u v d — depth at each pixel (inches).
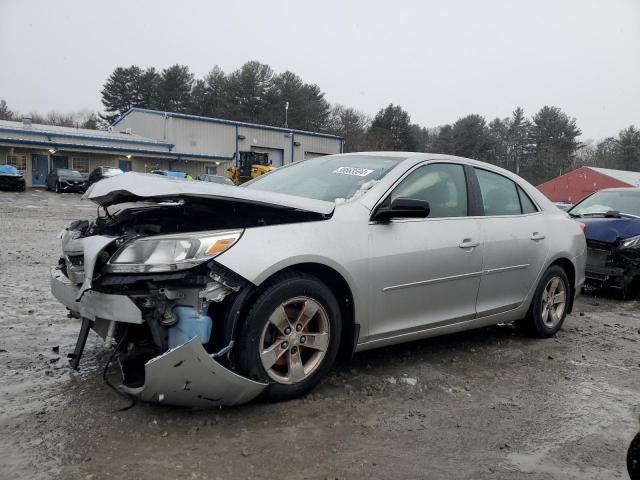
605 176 2049.7
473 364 169.0
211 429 116.0
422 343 187.8
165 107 3243.1
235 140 2018.9
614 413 137.6
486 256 171.2
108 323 123.2
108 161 1711.4
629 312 264.2
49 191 1385.3
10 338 173.0
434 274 155.7
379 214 144.3
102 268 122.3
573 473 107.7
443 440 118.3
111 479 96.2
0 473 96.6
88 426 114.8
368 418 126.4
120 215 152.5
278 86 3038.9
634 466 81.5
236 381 116.1
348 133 3321.9
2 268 297.9
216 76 3267.7
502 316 183.2
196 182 134.3
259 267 119.9
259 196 132.1
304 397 134.5
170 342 120.2
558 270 203.0
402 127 3171.8
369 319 142.9
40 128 1721.2
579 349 192.9
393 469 105.4
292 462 105.3
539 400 143.6
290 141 2161.7
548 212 205.5
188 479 97.5
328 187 159.2
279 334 127.8
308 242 129.7
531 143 3533.5
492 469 107.6
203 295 116.6
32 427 113.7
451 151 3282.5
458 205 170.2
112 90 3282.5
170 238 118.6
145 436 111.7
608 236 283.9
